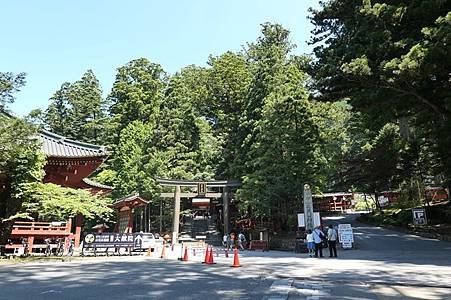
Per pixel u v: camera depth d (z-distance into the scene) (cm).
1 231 2316
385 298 942
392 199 5256
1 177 2258
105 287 1091
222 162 4716
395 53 1928
